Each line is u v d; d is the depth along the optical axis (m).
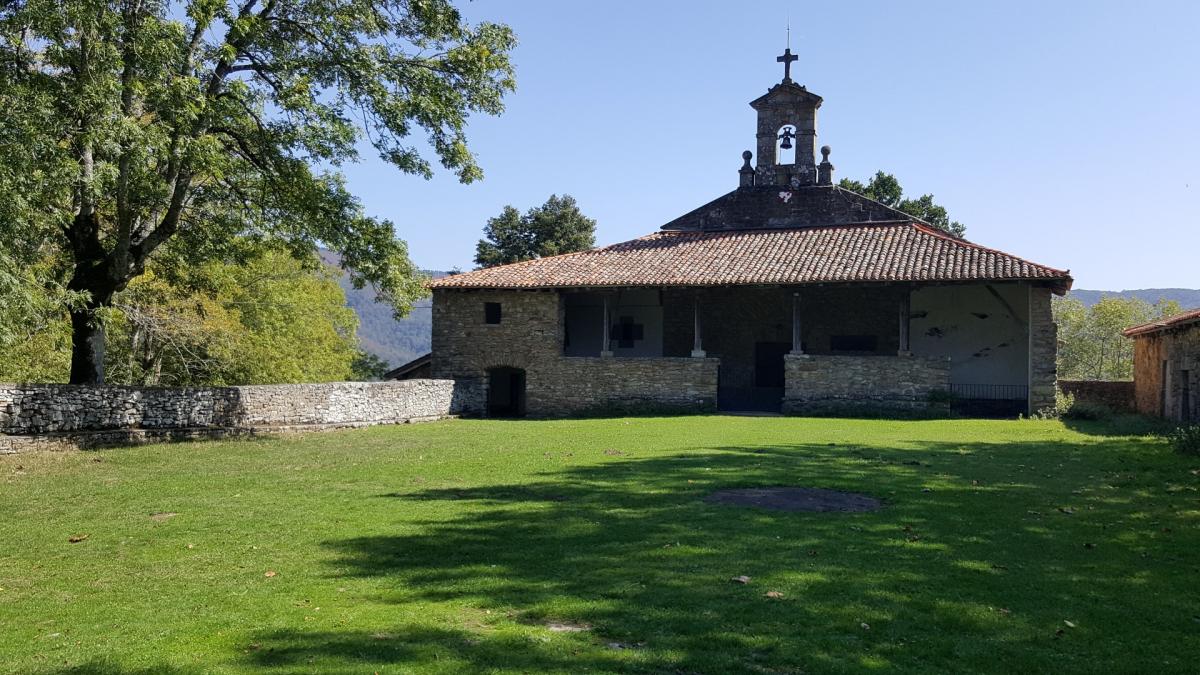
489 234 57.84
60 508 11.54
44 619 6.73
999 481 12.60
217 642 6.05
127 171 17.73
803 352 31.48
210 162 18.02
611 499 11.49
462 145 21.86
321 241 22.02
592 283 30.14
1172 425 21.00
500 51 22.27
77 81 15.29
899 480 12.74
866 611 6.51
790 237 32.41
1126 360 72.44
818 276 27.47
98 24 15.19
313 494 12.46
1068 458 15.19
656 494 11.80
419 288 23.27
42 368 29.59
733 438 19.70
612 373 30.28
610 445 18.50
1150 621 6.32
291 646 5.95
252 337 36.19
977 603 6.70
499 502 11.46
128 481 13.87
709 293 33.41
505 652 5.76
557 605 6.77
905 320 27.41
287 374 38.88
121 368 31.92
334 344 50.56
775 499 11.32
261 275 38.62
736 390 32.41
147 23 16.14
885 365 27.22
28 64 16.05
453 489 12.69
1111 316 72.75
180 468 15.44
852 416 27.09
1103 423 23.16
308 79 20.50
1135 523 9.59
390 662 5.61
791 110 34.16
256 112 19.73
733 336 33.31
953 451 16.53
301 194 21.67
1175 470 13.17
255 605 6.97
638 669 5.45
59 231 19.98
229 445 19.19
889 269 27.14
